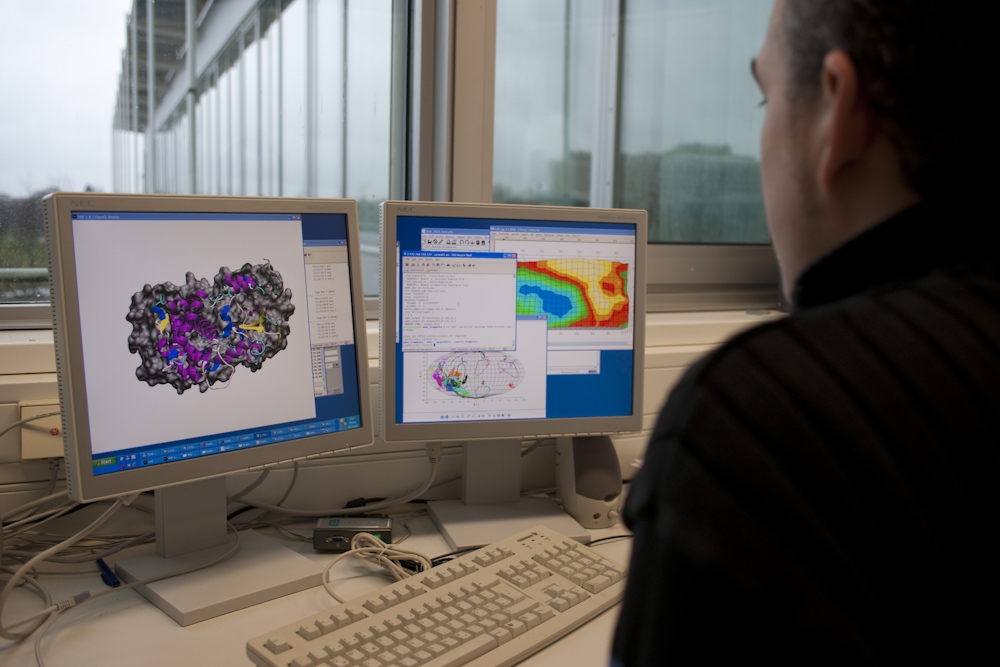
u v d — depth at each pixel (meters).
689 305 1.99
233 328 1.03
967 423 0.35
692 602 0.34
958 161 0.37
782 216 0.46
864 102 0.40
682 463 0.36
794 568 0.33
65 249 0.88
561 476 1.35
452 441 1.35
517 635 0.86
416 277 1.21
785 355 0.38
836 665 0.32
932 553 0.34
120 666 0.82
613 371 1.32
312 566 1.05
